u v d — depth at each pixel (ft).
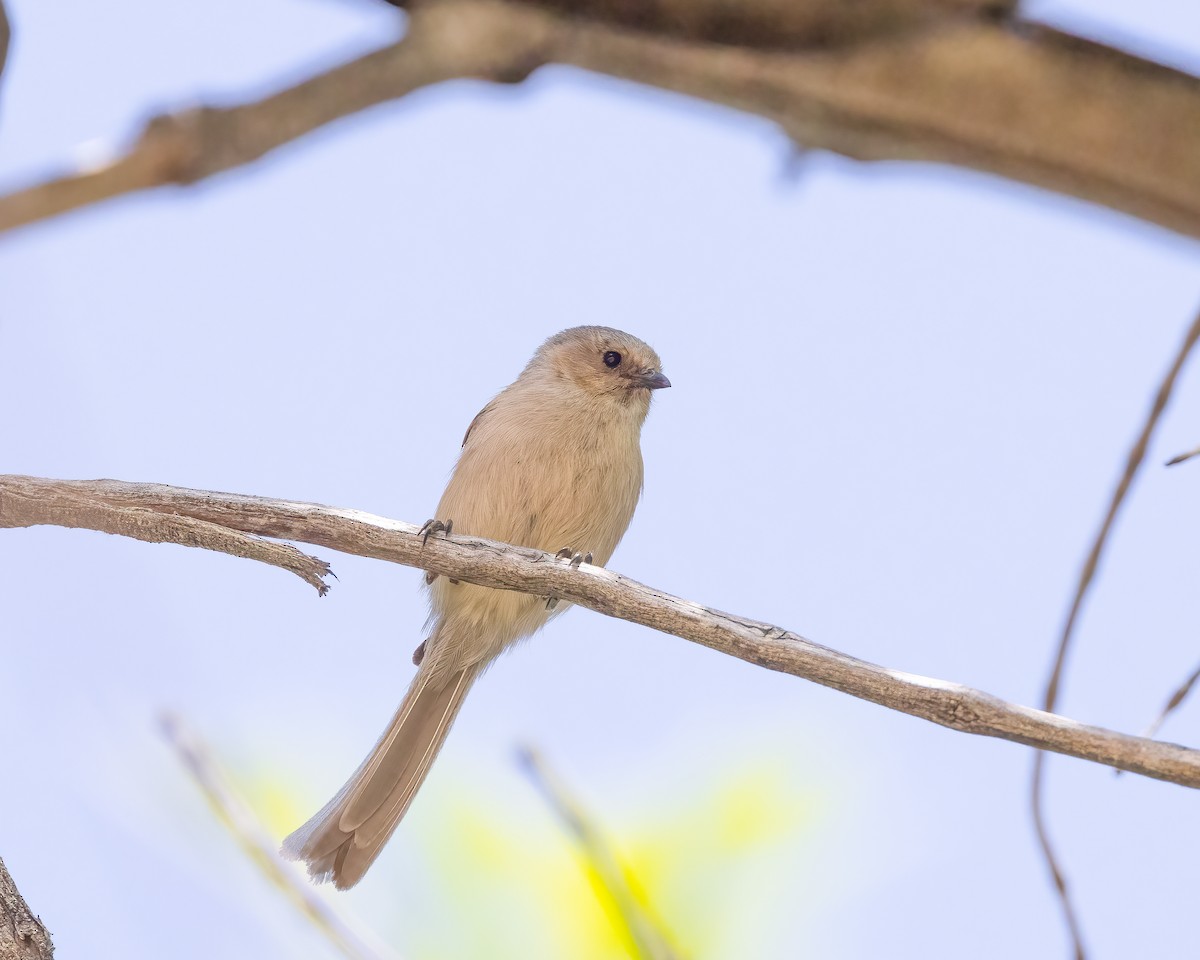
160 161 4.44
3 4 5.39
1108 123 4.90
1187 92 4.85
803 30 4.63
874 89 4.82
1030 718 10.99
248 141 4.48
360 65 4.51
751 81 4.74
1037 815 11.35
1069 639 11.33
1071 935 11.34
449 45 4.50
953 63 4.75
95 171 4.43
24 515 11.37
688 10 4.58
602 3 4.56
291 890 11.37
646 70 4.74
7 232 4.39
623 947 11.45
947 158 5.10
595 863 11.41
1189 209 5.07
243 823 11.37
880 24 4.68
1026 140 4.97
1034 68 4.78
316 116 4.52
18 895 10.07
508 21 4.52
